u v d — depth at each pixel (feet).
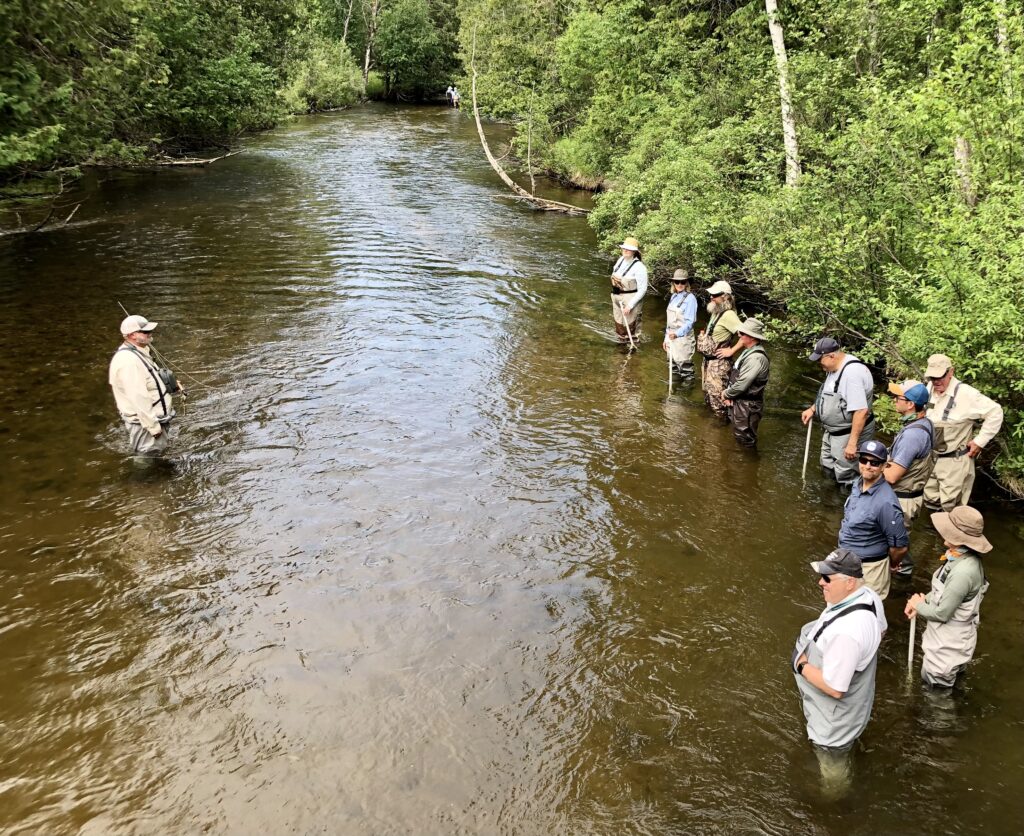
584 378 34.01
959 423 21.58
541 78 88.99
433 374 33.55
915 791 14.10
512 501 23.90
